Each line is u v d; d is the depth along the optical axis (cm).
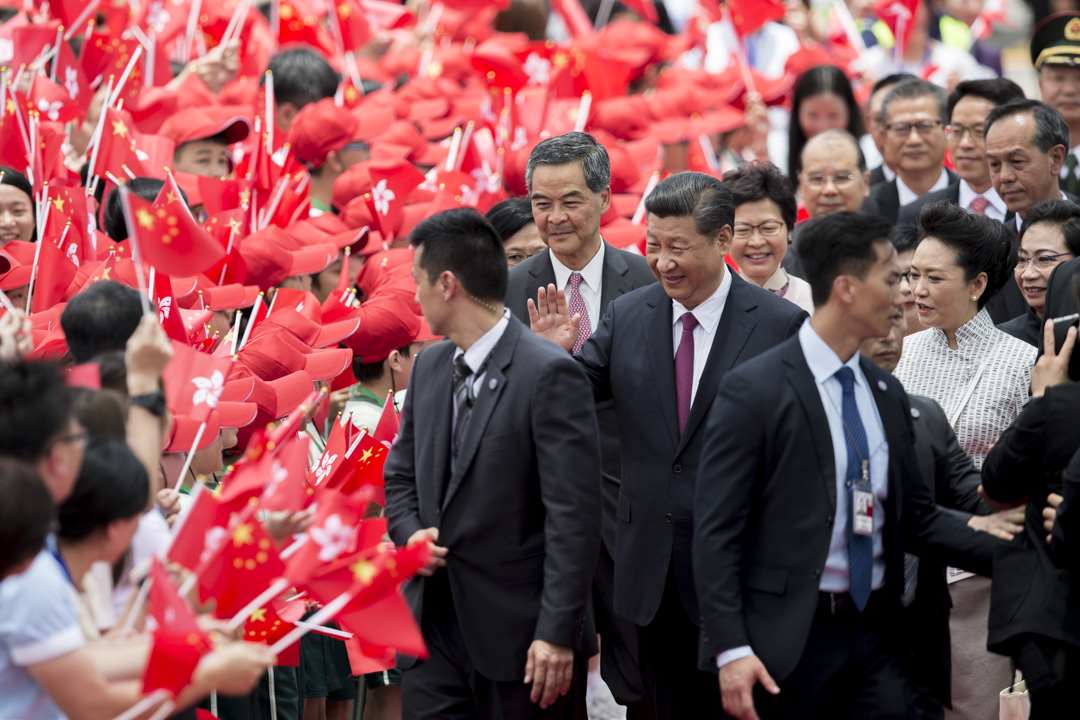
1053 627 1412
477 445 1530
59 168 2177
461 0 3959
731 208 1700
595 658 2283
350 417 1773
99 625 1251
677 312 1758
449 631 1576
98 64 2566
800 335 1467
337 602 1266
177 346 1470
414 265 1564
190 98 2697
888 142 2742
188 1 3297
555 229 1873
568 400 1515
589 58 3519
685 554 1684
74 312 1441
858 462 1441
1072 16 2683
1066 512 1362
